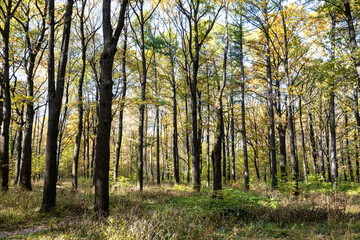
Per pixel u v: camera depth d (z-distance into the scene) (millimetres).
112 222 5133
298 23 12680
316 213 7309
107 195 6691
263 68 17328
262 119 22234
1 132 11258
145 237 4762
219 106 9961
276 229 6242
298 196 10297
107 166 6781
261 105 25172
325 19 13375
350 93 18391
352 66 10258
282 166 15172
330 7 11469
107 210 6617
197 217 6625
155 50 17078
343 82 10836
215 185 9141
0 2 10875
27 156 12469
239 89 18156
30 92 12867
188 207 8016
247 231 6035
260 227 6410
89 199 9250
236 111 23156
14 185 15516
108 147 6859
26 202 8234
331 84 11164
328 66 10789
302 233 5754
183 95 21609
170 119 29203
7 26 10805
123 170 39531
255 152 27375
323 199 9648
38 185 16547
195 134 13531
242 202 8102
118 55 15125
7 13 10562
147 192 12500
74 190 12352
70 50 17703
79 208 7922
